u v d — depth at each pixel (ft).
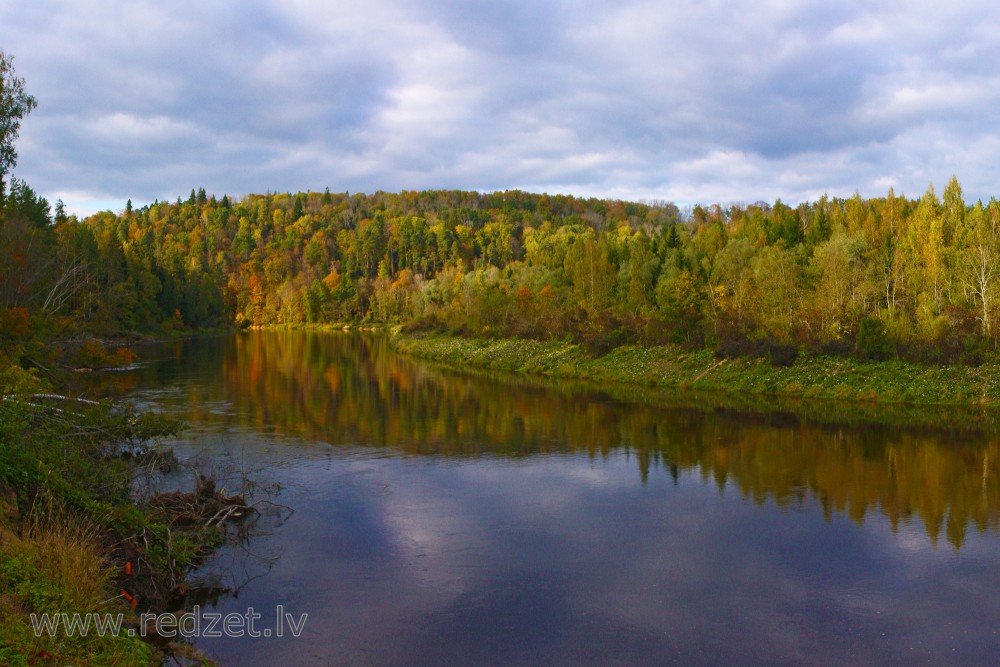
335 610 38.27
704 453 75.92
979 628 36.86
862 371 116.37
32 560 29.66
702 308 158.92
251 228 595.06
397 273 483.51
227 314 405.39
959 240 165.89
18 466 38.42
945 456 74.18
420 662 33.09
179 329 309.63
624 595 40.45
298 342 280.72
